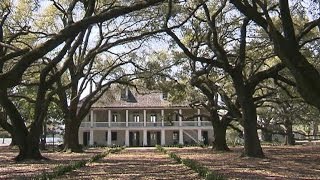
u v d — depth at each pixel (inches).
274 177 619.8
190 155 1247.5
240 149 1718.8
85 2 976.3
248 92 1055.6
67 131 1535.4
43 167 828.6
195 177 629.6
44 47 575.8
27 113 2065.7
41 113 1031.0
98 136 2780.5
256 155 1060.5
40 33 1213.7
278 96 1444.4
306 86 564.1
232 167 792.3
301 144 2389.3
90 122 2760.8
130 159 1103.0
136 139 2797.7
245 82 1077.1
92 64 1533.0
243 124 1069.8
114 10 615.8
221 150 1556.3
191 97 1636.3
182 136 2770.7
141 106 2760.8
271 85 1457.9
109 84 1556.3
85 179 612.7
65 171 701.9
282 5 574.2
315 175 649.6
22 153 1026.7
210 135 2780.5
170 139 2802.7
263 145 2197.3
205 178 585.6
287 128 2066.9
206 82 1243.8
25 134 1026.7
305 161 956.6
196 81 1243.2
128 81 1569.9
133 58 1530.5
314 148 1740.9
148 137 2812.5
